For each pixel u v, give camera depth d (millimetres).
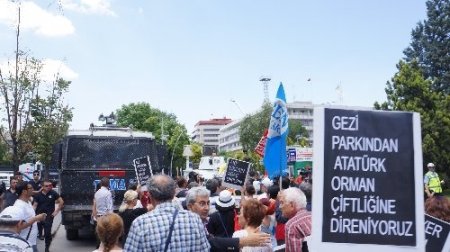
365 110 4379
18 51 25359
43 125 28078
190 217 4828
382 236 4234
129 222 8992
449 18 63375
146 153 17219
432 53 63156
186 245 4680
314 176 4281
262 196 8617
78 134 16969
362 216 4242
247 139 77625
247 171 12156
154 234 4641
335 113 4359
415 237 4234
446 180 44375
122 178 16656
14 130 25578
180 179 13258
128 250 4684
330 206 4246
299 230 5535
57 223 24859
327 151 4316
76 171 16516
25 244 6004
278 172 10922
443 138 43656
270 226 8562
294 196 5855
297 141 94500
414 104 43812
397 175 4316
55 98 29078
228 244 5531
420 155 4352
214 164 51094
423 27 65812
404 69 45375
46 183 14836
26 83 25562
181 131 98438
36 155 29219
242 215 6359
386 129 4367
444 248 4980
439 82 62188
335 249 4195
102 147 16875
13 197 13055
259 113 77625
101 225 5102
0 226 6148
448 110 45844
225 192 7340
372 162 4324
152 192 4859
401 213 4266
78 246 17031
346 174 4293
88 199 16500
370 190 4281
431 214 5500
